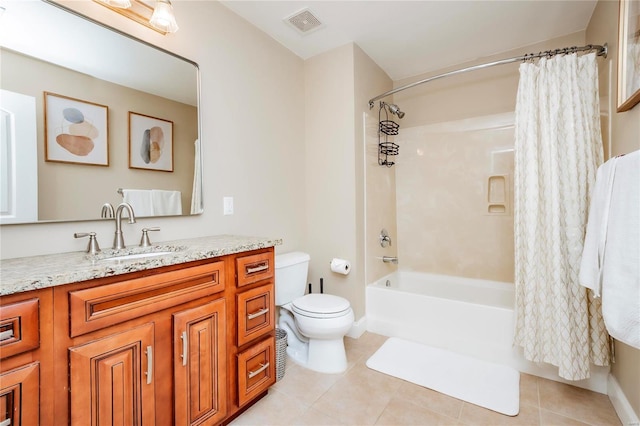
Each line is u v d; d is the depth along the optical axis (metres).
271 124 2.20
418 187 2.94
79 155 1.24
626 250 0.99
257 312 1.47
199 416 1.20
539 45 2.36
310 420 1.43
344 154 2.34
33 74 1.12
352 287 2.33
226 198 1.86
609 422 1.39
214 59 1.79
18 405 0.77
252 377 1.45
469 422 1.41
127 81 1.39
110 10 1.34
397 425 1.39
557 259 1.58
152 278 1.05
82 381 0.88
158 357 1.07
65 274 0.84
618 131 1.50
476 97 2.64
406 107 2.99
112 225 1.35
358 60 2.36
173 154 1.57
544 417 1.43
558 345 1.56
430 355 2.02
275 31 2.14
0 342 0.73
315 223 2.51
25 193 1.10
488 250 2.62
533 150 1.72
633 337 0.96
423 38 2.27
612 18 1.61
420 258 2.94
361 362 1.95
